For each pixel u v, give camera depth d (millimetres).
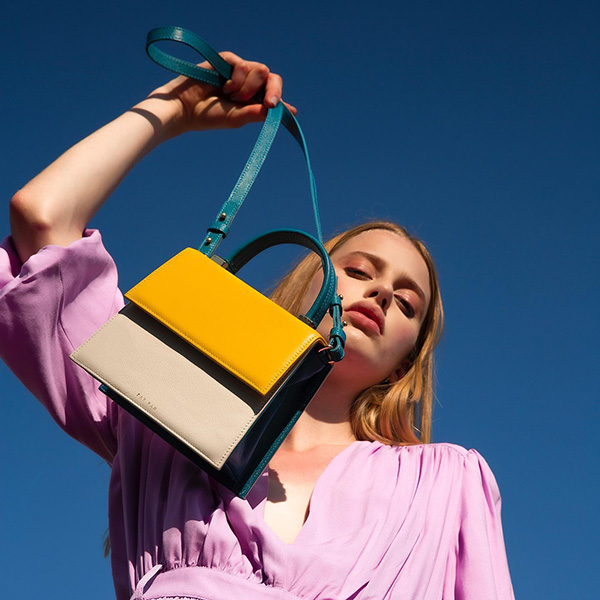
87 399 1771
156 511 1549
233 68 2145
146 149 2016
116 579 1622
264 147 1909
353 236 2533
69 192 1798
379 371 2119
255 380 1413
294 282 2457
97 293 1830
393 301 2172
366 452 1775
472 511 1715
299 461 1811
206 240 1713
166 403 1407
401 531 1556
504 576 1703
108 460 1879
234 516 1474
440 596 1568
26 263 1692
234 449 1396
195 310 1494
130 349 1468
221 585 1383
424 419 2326
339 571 1430
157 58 2086
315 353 1537
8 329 1690
